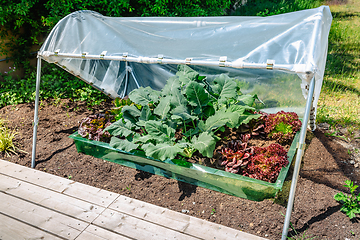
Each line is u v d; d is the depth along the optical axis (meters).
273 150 2.80
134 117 3.38
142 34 3.12
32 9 5.19
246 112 3.43
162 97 3.54
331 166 3.03
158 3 4.99
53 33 3.31
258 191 2.52
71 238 2.25
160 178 2.94
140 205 2.61
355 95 4.59
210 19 3.20
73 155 3.42
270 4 9.41
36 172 3.13
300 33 2.26
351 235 2.22
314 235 2.24
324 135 3.61
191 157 3.08
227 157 2.83
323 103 4.40
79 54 3.09
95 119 3.56
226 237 2.23
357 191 2.65
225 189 2.67
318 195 2.62
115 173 3.08
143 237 2.25
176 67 4.20
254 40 2.46
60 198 2.71
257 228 2.32
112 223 2.40
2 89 5.02
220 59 2.38
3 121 4.08
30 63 5.64
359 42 6.76
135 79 4.62
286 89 3.68
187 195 2.71
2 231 2.34
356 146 3.36
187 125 3.49
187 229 2.31
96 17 3.52
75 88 5.14
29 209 2.58
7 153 3.46
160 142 2.96
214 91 3.57
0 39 5.11
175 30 3.06
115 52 2.94
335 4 9.99
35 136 3.22
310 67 1.96
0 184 2.93
